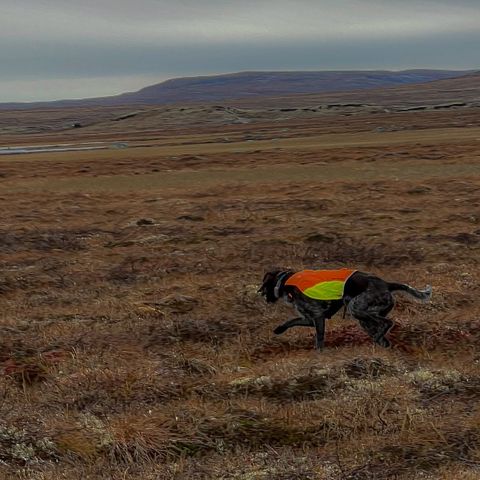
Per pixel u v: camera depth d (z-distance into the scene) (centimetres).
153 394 945
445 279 1556
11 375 1042
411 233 2169
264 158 5150
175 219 2605
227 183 3775
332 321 1270
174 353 1126
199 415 862
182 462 757
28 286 1666
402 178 3659
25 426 834
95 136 14588
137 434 809
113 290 1606
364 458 746
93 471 742
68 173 4606
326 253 1923
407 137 7494
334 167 4328
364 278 1081
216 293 1502
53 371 1052
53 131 19812
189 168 4706
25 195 3506
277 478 718
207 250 2008
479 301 1384
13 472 744
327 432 811
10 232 2369
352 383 941
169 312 1380
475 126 9600
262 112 19412
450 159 4425
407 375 967
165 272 1772
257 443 805
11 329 1255
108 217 2725
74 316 1366
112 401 927
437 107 18700
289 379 962
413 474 708
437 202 2825
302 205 2822
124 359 1086
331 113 18588
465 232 2142
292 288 1110
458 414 844
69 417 867
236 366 1065
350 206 2802
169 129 16400
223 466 749
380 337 1086
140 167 4884
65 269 1825
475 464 726
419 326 1195
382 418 835
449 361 1042
